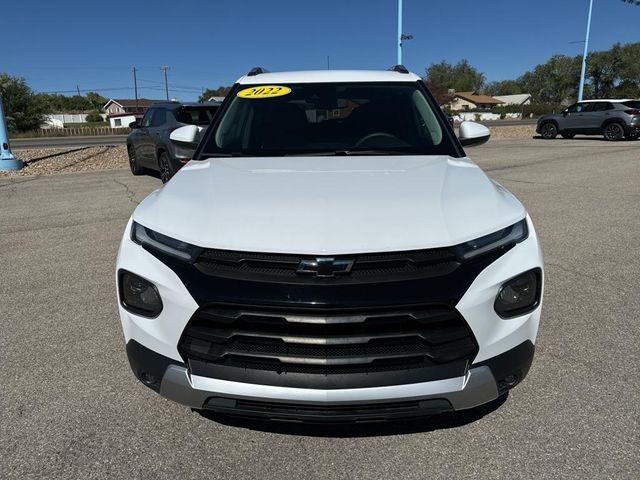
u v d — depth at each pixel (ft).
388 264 6.59
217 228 7.04
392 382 6.52
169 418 8.59
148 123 33.14
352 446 7.87
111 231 20.53
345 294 6.32
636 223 20.93
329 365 6.46
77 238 19.57
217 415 8.65
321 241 6.64
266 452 7.77
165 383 7.02
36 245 18.66
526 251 7.25
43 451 7.77
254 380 6.63
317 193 7.83
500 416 8.51
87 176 36.73
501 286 6.84
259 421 8.50
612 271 15.25
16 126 159.84
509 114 249.34
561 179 32.48
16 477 7.24
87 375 9.89
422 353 6.51
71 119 306.55
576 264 15.92
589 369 9.85
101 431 8.25
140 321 7.21
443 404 6.71
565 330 11.48
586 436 7.96
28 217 23.17
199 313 6.65
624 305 12.77
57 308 13.02
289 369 6.59
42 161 46.37
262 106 11.82
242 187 8.26
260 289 6.44
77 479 7.22
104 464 7.51
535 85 333.83
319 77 12.63
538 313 7.31
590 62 272.31
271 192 7.95
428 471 7.34
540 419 8.40
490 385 6.85
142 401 9.06
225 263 6.73
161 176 31.71
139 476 7.29
